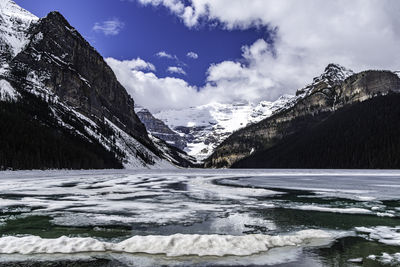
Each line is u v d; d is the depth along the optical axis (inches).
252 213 704.4
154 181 1911.9
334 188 1370.6
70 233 508.1
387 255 394.0
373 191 1227.2
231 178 2348.7
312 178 2315.5
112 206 805.2
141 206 806.5
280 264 361.7
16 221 604.4
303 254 399.5
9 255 388.8
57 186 1455.5
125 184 1620.3
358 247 431.5
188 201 913.5
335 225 576.7
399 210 748.6
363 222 604.1
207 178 2348.7
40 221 605.0
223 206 811.4
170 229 540.7
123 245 422.9
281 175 2915.8
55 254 393.1
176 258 381.1
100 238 477.7
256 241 442.0
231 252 400.2
